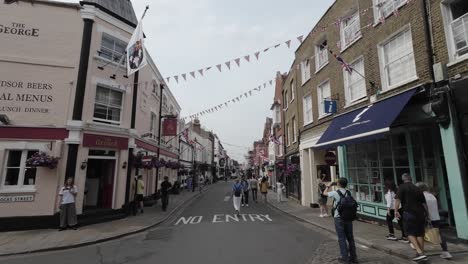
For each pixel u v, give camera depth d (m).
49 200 11.11
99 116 13.10
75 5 12.57
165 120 21.12
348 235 6.34
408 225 6.14
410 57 9.21
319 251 7.21
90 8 12.74
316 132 15.74
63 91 11.92
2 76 11.27
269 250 7.34
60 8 12.39
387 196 8.19
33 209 10.90
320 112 15.43
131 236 9.79
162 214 14.17
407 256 6.43
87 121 12.25
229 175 93.38
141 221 12.20
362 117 10.23
